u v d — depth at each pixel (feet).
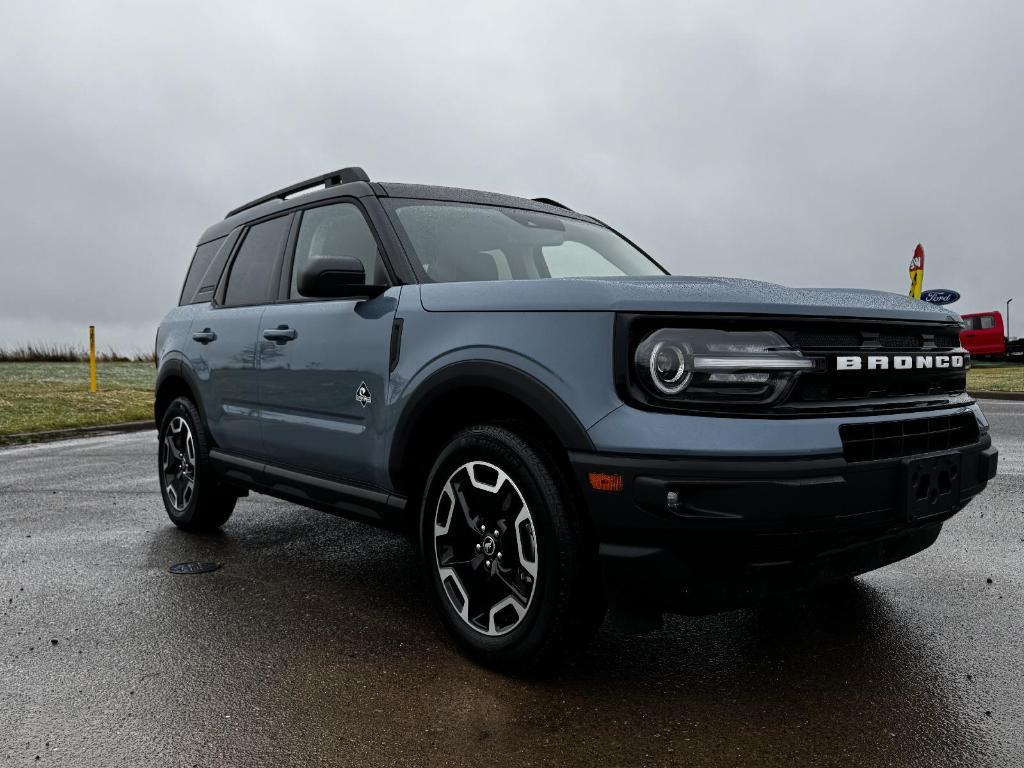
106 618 10.70
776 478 7.33
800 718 7.87
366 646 9.74
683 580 7.66
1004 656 9.37
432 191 12.33
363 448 10.60
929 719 7.83
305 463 11.91
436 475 9.49
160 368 16.30
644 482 7.41
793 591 8.11
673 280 8.65
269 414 12.64
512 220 12.58
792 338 7.84
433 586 9.65
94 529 16.01
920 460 8.18
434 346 9.50
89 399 43.80
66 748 7.25
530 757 7.13
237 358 13.44
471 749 7.27
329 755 7.15
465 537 9.42
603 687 8.58
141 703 8.18
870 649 9.61
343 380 10.87
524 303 8.66
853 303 8.54
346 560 13.70
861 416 7.98
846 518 7.68
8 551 14.23
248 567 13.23
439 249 11.18
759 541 7.46
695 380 7.55
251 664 9.18
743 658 9.36
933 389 9.14
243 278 14.32
